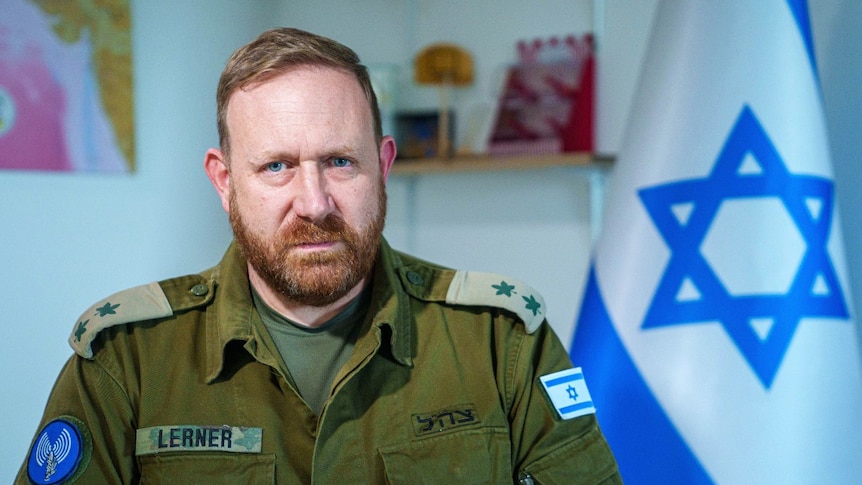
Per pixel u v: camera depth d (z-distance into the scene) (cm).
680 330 133
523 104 224
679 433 131
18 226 171
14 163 169
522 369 95
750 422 127
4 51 167
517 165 212
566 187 228
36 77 173
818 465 126
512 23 230
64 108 179
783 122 133
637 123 146
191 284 98
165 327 93
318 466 87
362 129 85
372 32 248
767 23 136
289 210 83
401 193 246
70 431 86
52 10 176
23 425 173
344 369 89
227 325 90
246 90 84
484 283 100
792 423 126
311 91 83
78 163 183
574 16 223
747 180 132
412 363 93
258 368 91
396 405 91
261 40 86
